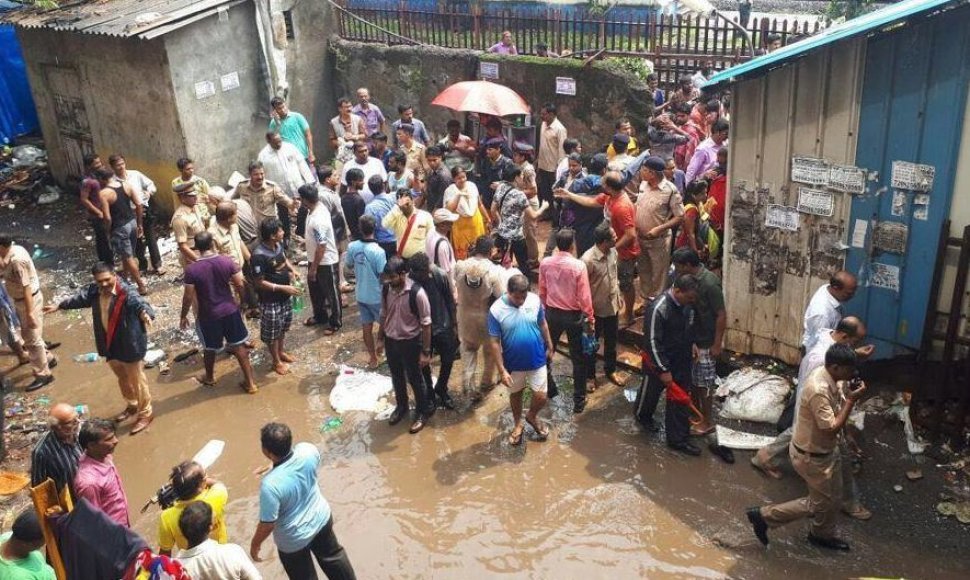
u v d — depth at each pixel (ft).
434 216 27.61
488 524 21.75
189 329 33.63
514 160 34.76
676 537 20.89
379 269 27.40
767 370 26.84
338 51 50.52
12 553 15.87
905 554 19.71
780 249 25.93
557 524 21.59
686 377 23.58
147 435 26.66
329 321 33.09
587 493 22.68
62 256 42.45
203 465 17.72
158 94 42.96
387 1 53.47
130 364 26.18
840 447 20.06
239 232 33.42
